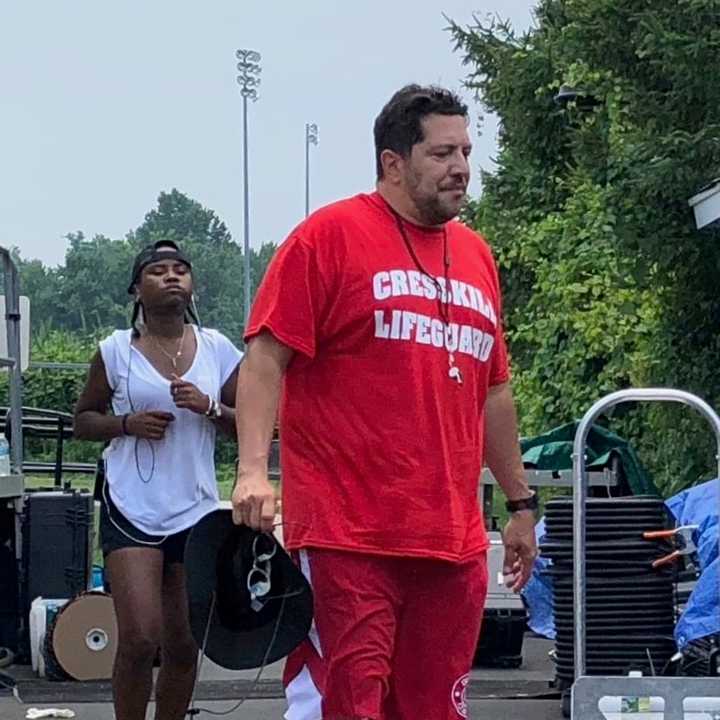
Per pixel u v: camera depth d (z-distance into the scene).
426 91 3.73
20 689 7.44
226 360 5.38
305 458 3.72
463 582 3.75
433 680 3.78
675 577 6.41
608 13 11.03
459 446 3.74
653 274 10.77
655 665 6.29
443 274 3.74
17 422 8.38
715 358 10.95
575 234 16.14
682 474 11.22
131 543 5.07
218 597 3.73
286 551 3.71
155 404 5.18
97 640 7.63
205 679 7.62
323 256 3.65
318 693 3.69
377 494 3.64
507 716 6.70
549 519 6.52
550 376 16.59
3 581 8.26
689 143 9.85
